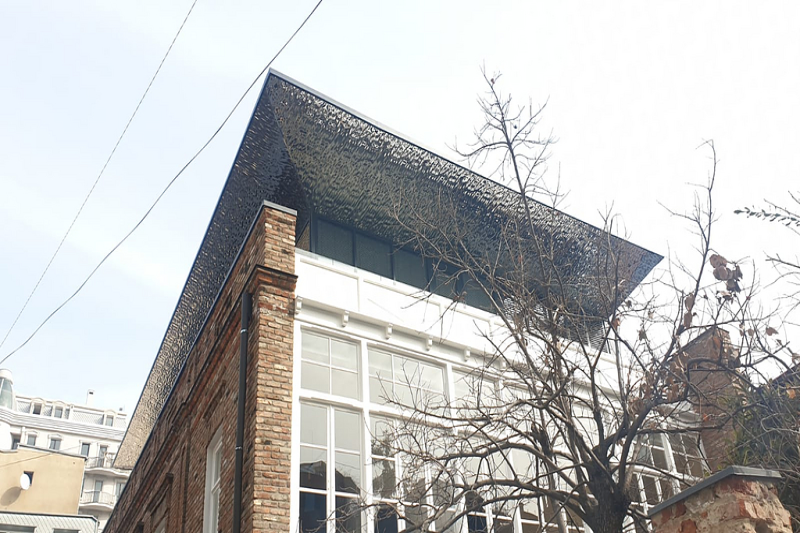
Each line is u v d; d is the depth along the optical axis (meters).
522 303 9.76
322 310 12.47
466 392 13.17
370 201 14.88
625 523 10.97
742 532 4.86
